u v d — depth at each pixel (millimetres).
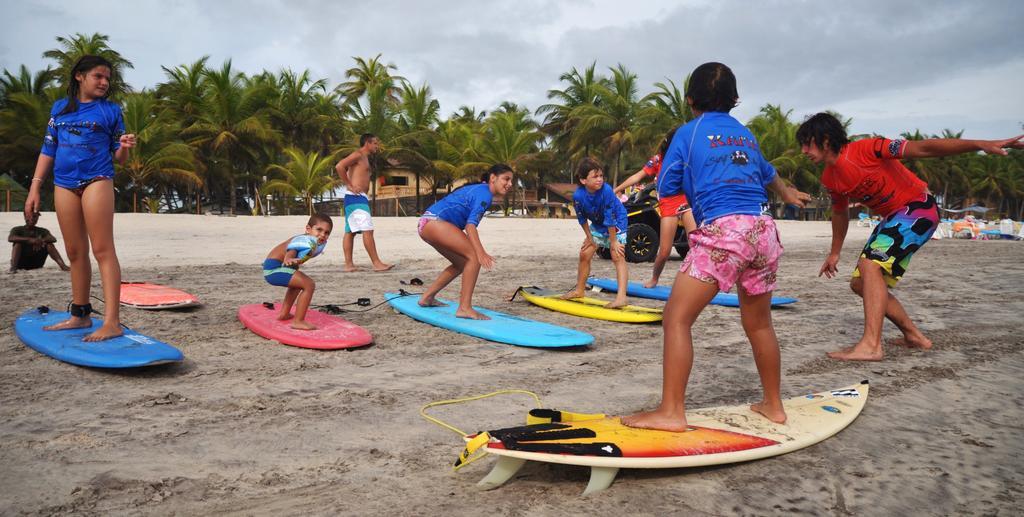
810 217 63125
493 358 4594
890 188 4566
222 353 4531
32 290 6785
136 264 9523
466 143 47594
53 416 3188
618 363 4520
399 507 2303
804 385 3998
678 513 2285
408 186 53188
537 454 2402
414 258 11172
